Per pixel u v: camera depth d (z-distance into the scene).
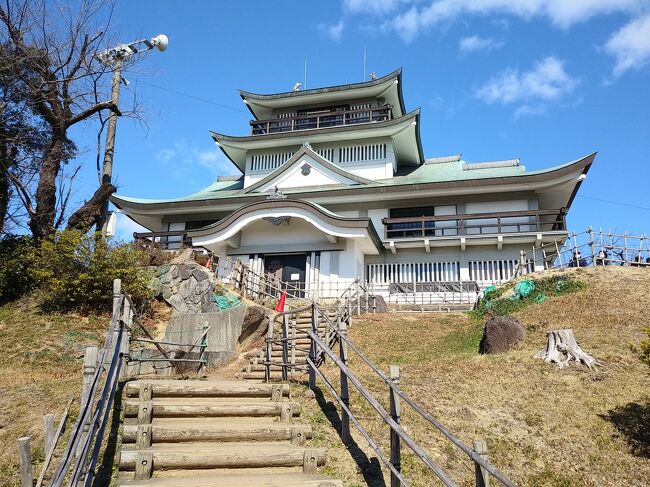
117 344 8.87
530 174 27.22
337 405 9.72
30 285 19.03
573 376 12.18
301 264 27.30
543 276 21.31
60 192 22.30
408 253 28.25
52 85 21.61
